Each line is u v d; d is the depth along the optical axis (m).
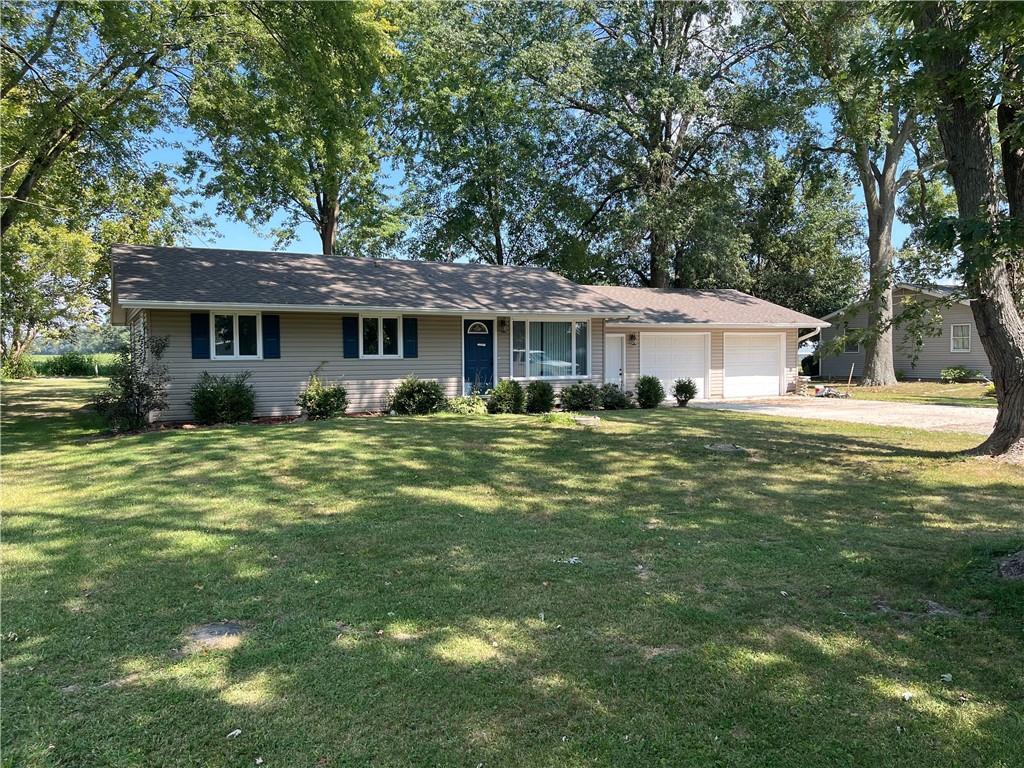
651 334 20.06
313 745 2.65
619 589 4.27
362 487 7.18
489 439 10.36
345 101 12.51
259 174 15.92
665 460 8.82
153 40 12.20
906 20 7.88
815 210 29.47
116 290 13.21
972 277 6.49
